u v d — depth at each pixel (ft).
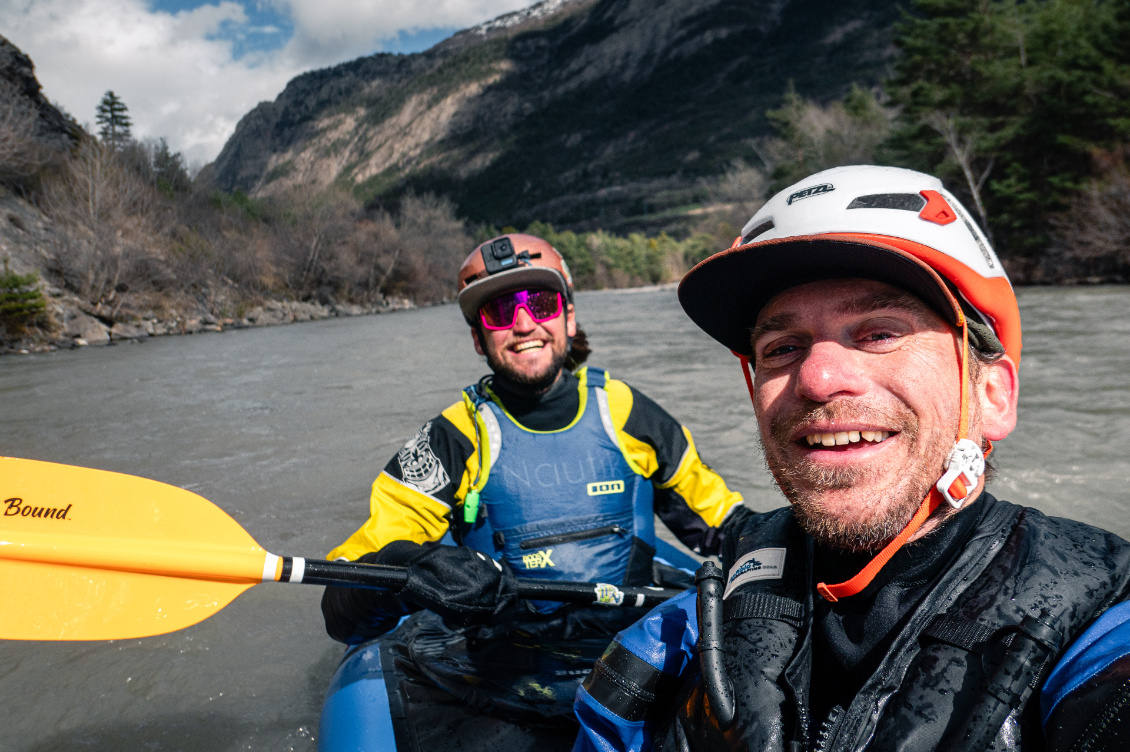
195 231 87.56
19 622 4.88
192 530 5.25
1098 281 64.08
